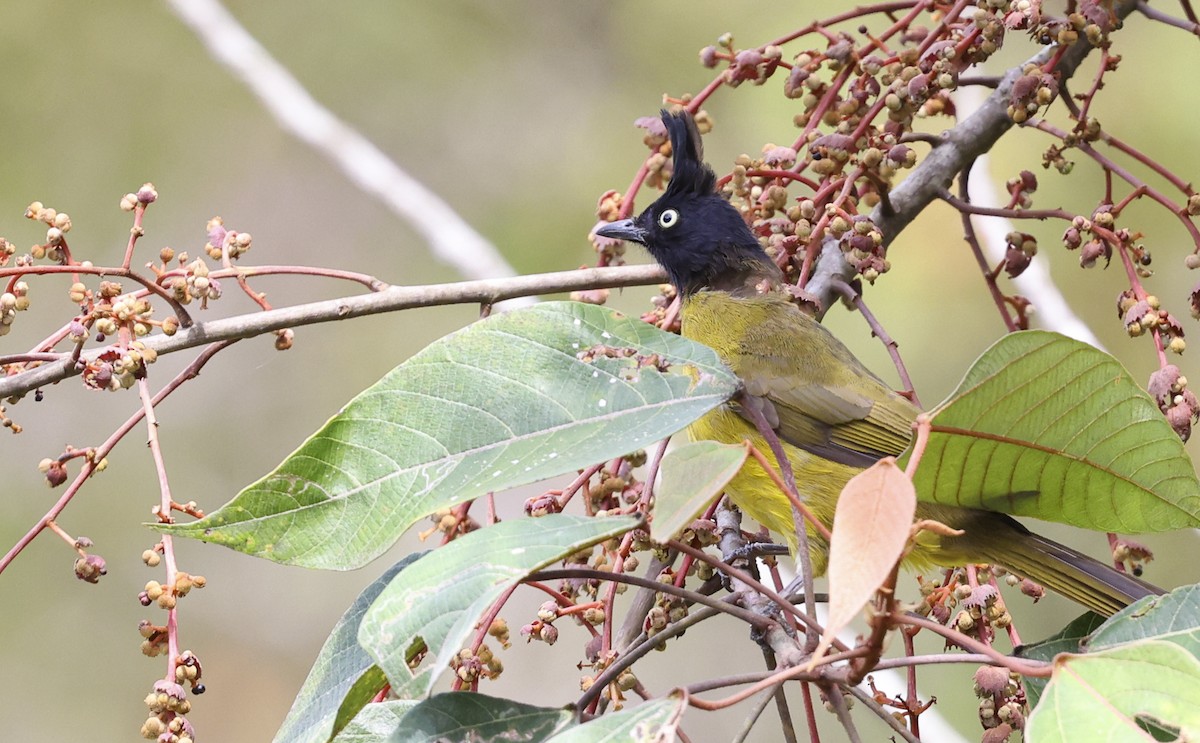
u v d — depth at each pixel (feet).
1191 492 17.38
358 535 16.61
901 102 25.09
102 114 54.29
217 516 16.52
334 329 55.11
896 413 29.60
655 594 21.43
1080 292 45.73
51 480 21.66
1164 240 44.98
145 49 54.34
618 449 16.51
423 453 16.94
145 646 19.53
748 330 30.58
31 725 50.52
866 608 13.55
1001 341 15.40
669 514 14.06
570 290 26.94
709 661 50.03
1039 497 17.60
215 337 23.85
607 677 16.52
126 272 22.65
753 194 27.45
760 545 26.02
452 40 54.90
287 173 55.42
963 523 24.73
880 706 15.90
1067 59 27.43
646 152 52.37
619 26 53.98
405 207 38.93
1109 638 17.40
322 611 54.13
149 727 18.72
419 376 17.30
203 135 55.06
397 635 14.87
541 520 15.70
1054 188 45.73
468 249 38.19
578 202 52.21
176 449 54.19
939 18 28.35
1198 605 17.26
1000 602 20.30
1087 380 16.16
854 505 12.82
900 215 27.99
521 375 17.33
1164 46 45.68
